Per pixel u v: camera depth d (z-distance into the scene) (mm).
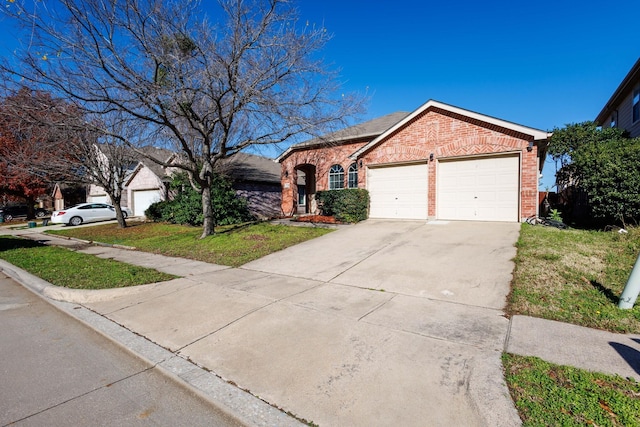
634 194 8172
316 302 4863
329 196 13242
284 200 17859
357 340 3607
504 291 4891
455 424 2314
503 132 10477
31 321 4637
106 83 8594
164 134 11188
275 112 10141
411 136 12273
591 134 14781
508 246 7227
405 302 4734
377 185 13336
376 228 10695
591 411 2352
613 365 2938
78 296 5441
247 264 7594
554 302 4383
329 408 2537
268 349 3500
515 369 2916
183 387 2951
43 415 2574
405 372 2965
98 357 3539
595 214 9227
